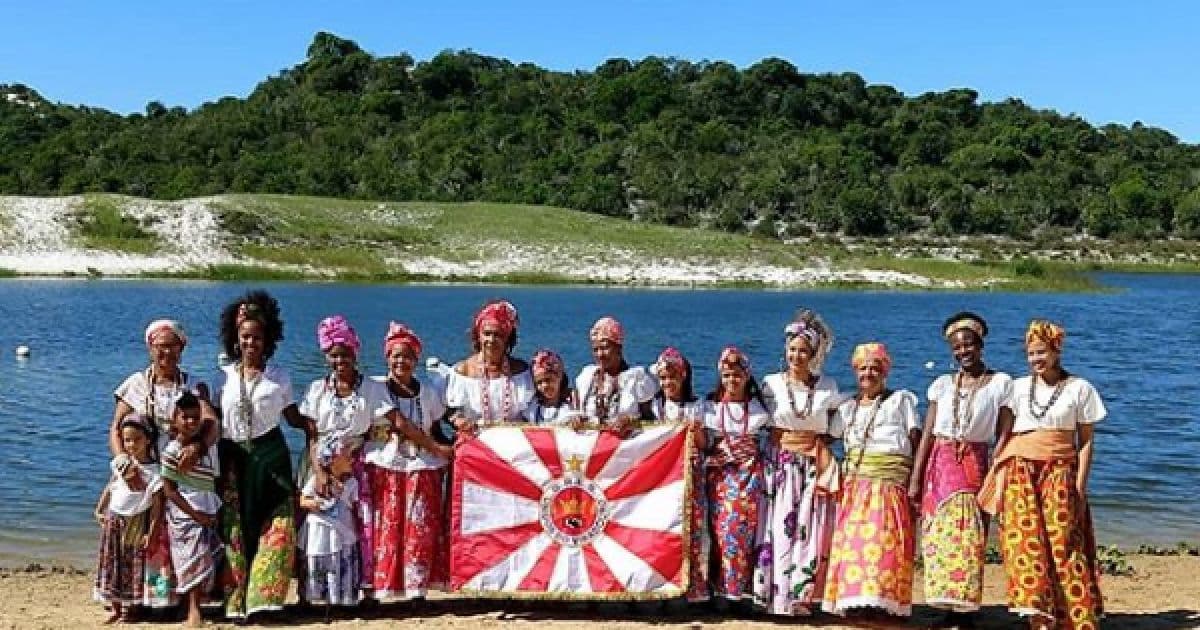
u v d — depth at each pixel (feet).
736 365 29.37
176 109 417.69
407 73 444.55
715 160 375.25
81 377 81.61
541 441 29.55
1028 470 27.55
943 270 229.66
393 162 349.20
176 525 28.50
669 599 30.19
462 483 29.60
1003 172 412.98
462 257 203.10
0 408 67.46
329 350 28.81
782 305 165.48
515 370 30.48
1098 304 193.26
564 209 238.48
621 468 29.48
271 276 185.06
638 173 351.46
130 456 28.55
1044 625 27.43
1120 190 394.73
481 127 379.14
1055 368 27.78
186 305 138.51
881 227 337.72
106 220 193.06
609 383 29.89
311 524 28.81
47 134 384.68
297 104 416.05
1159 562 38.58
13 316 123.34
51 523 42.57
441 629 27.96
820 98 469.57
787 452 29.30
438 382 30.45
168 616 29.30
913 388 85.51
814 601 29.30
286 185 317.83
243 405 28.73
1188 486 52.08
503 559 29.50
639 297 173.99
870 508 28.50
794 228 326.65
